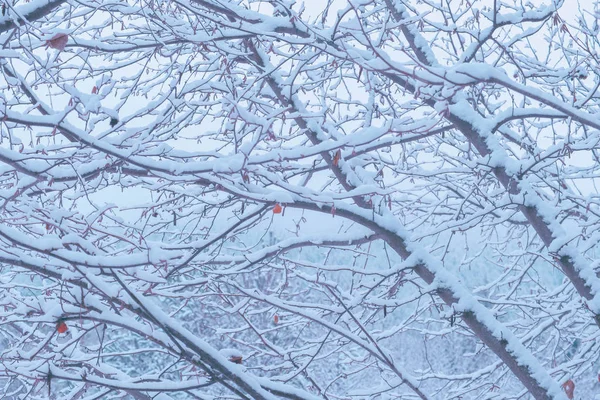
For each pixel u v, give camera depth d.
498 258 8.45
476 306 4.93
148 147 4.18
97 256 3.25
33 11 3.58
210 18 3.81
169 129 5.26
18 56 3.33
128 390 3.91
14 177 4.54
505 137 6.29
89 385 4.30
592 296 5.02
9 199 3.61
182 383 3.60
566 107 3.49
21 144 3.58
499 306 7.24
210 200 5.26
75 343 4.44
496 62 5.10
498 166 5.18
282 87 5.16
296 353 5.74
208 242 4.63
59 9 5.31
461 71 3.40
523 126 5.65
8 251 3.42
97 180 4.88
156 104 4.36
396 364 4.17
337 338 6.03
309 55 4.57
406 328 6.94
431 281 5.08
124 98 4.71
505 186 5.28
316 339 6.19
